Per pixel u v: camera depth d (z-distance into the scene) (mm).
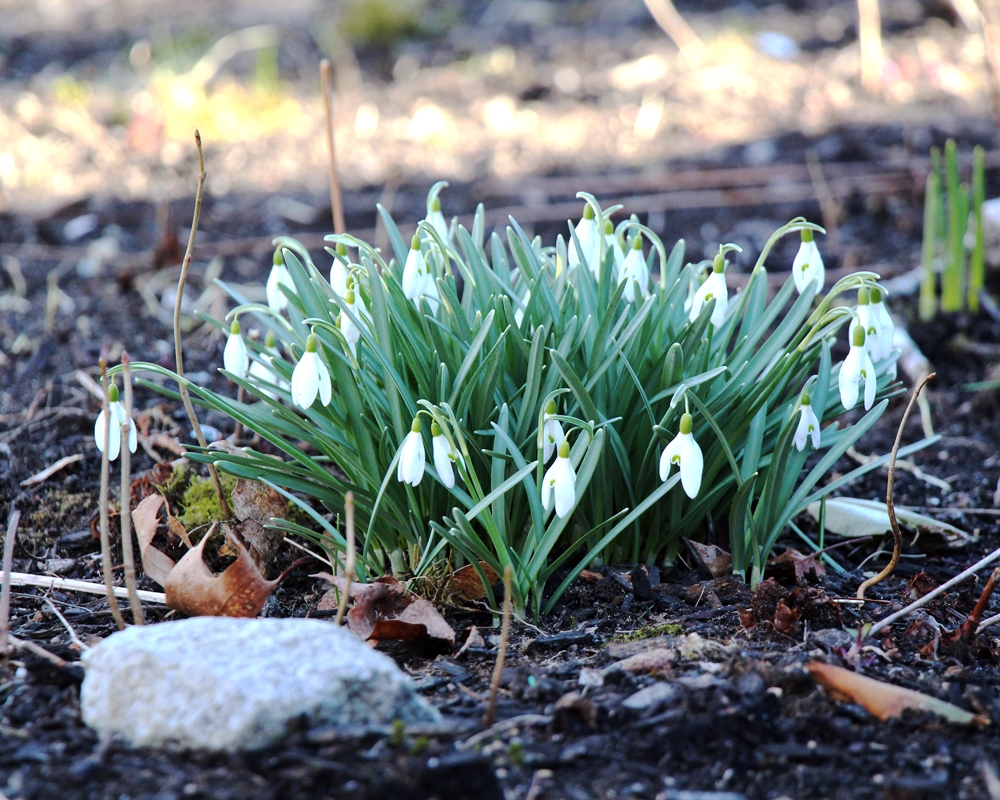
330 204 5766
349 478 2621
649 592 2451
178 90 7152
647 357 2480
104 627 2383
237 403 2611
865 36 7188
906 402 3914
